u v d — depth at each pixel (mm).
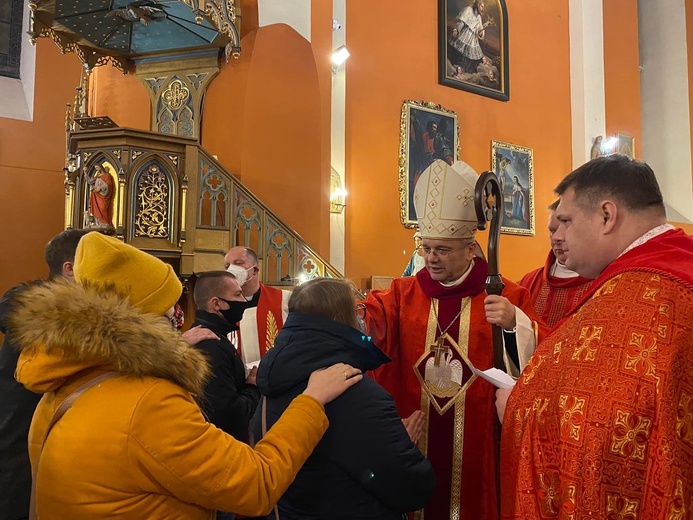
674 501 1019
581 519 1087
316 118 6719
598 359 1146
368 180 7941
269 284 5387
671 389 1068
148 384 1162
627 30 11422
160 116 6168
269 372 1537
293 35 6555
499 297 1869
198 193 4996
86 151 4750
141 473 1129
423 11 8812
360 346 1549
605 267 1362
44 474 1147
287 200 6375
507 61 9812
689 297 1125
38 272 6688
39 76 6840
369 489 1457
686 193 11938
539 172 10195
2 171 6609
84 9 5375
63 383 1213
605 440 1085
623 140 10984
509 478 1293
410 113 8398
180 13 5516
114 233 4582
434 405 2195
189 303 4984
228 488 1162
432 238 2211
